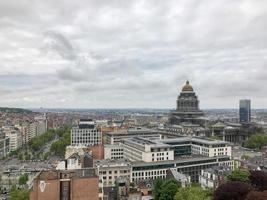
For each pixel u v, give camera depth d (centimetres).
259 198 17925
